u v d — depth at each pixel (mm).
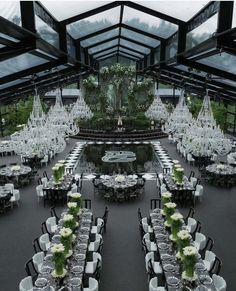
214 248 9125
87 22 11945
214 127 11562
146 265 7484
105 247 9258
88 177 16297
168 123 19047
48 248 7652
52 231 9258
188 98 24016
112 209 12219
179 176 12961
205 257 7434
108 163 19000
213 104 23641
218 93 16422
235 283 7496
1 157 20641
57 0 7598
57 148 13961
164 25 11469
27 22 5988
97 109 30297
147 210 12109
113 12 12008
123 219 11266
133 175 15859
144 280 7688
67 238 6867
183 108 16125
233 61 8758
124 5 10602
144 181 13945
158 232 8328
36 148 11867
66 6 8703
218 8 6031
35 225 10812
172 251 7395
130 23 13859
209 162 17594
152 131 27047
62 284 6215
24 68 9852
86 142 24812
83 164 18797
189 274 6016
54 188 12789
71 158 20047
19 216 11594
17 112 25562
